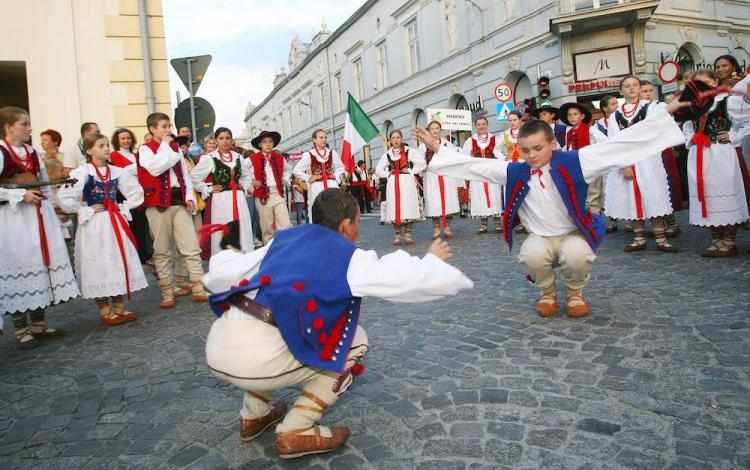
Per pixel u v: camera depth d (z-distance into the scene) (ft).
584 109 22.82
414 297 6.19
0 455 7.50
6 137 13.21
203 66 23.77
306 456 6.79
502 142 28.45
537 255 11.29
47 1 25.04
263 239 23.24
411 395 8.30
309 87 111.75
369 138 27.81
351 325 6.60
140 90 26.45
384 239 30.96
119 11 25.96
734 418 6.73
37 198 13.19
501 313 12.44
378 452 6.72
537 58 48.65
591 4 43.68
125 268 14.87
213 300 6.53
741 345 8.98
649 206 17.34
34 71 24.91
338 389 6.73
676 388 7.68
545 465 6.08
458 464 6.26
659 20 46.42
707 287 12.71
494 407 7.63
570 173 10.48
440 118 40.98
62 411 8.95
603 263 16.78
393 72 75.25
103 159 15.10
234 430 7.73
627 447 6.30
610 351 9.34
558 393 7.88
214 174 19.98
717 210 15.26
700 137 15.51
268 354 6.14
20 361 12.15
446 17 61.62
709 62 51.47
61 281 13.99
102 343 13.15
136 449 7.39
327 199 6.82
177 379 10.08
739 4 53.62
